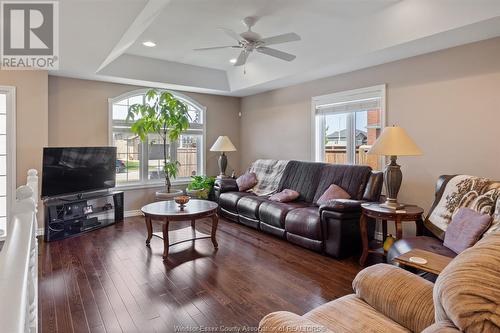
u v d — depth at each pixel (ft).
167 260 10.98
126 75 15.85
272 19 11.30
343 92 14.93
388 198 10.48
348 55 12.36
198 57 16.01
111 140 17.10
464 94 10.75
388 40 10.86
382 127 13.26
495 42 9.99
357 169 13.05
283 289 8.81
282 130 18.71
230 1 10.00
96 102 16.58
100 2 7.33
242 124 22.24
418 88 12.05
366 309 4.93
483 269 3.03
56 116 15.42
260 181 17.28
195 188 18.47
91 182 15.31
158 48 14.52
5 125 13.32
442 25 9.42
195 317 7.39
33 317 3.69
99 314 7.48
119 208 16.53
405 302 4.58
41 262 10.77
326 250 11.32
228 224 16.11
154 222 16.33
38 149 13.92
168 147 19.54
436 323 3.21
